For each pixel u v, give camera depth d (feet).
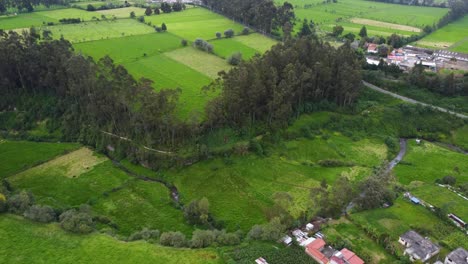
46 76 393.91
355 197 287.28
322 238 248.52
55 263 220.84
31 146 361.51
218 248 238.48
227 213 286.87
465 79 466.70
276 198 295.28
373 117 420.36
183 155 337.93
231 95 358.43
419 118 420.77
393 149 380.37
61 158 346.74
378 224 261.65
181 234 247.29
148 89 346.74
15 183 308.19
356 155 367.86
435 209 277.23
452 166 354.13
